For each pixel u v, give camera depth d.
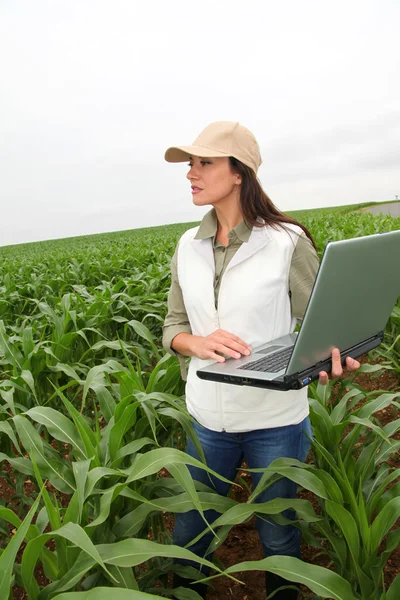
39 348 3.58
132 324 3.76
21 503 2.89
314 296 1.34
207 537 2.03
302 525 2.15
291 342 1.77
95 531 1.92
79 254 14.29
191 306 1.89
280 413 1.82
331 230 12.30
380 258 1.55
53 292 7.89
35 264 13.05
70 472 2.00
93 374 2.47
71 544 1.54
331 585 1.37
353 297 1.51
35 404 3.40
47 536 1.31
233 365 1.65
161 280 7.09
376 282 1.59
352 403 2.53
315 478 1.70
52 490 3.21
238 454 2.00
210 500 1.83
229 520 1.67
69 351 4.05
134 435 2.44
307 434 1.93
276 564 1.40
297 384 1.48
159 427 2.71
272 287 1.75
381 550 2.46
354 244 1.39
